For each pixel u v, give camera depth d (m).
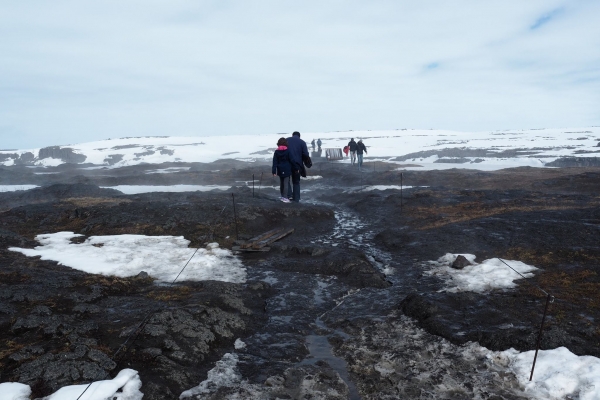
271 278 6.82
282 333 4.96
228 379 3.99
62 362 3.92
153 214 10.55
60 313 5.06
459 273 6.59
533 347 4.26
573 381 3.68
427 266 7.14
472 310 5.22
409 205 12.26
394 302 5.76
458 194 13.19
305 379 3.99
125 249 8.15
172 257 7.75
